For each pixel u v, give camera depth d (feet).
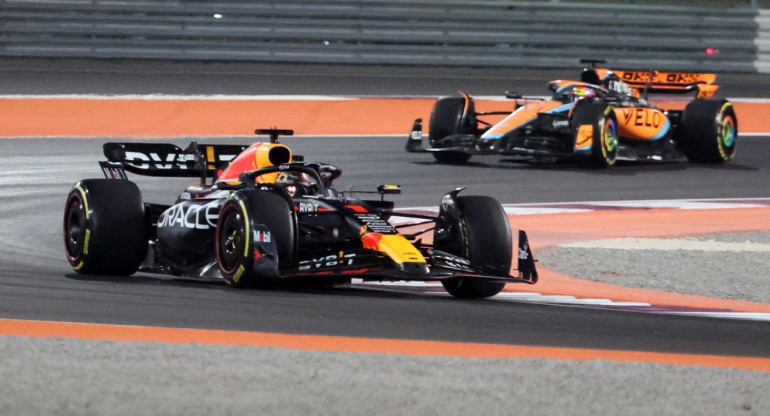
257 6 305.32
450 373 55.67
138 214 100.53
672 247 137.49
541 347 69.46
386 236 87.97
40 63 292.61
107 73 285.02
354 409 46.62
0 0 293.02
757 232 156.66
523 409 47.85
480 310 84.58
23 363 53.67
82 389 48.47
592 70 211.20
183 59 303.48
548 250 132.36
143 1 300.20
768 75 345.10
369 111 263.70
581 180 195.93
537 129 200.44
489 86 301.02
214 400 47.32
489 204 95.09
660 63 329.31
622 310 91.30
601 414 47.57
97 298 83.20
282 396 48.60
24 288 88.02
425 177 192.34
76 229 101.76
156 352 58.13
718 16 333.01
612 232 151.23
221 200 96.89
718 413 48.49
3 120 231.71
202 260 97.45
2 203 156.97
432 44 320.09
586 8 325.42
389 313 80.38
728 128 221.25
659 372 57.93
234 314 76.84
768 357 70.64
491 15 319.68
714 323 85.10
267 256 87.10
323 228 92.02
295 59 310.04
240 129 239.09
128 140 220.02
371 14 312.50
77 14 297.53
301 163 98.58
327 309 80.79
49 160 196.44
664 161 221.25
